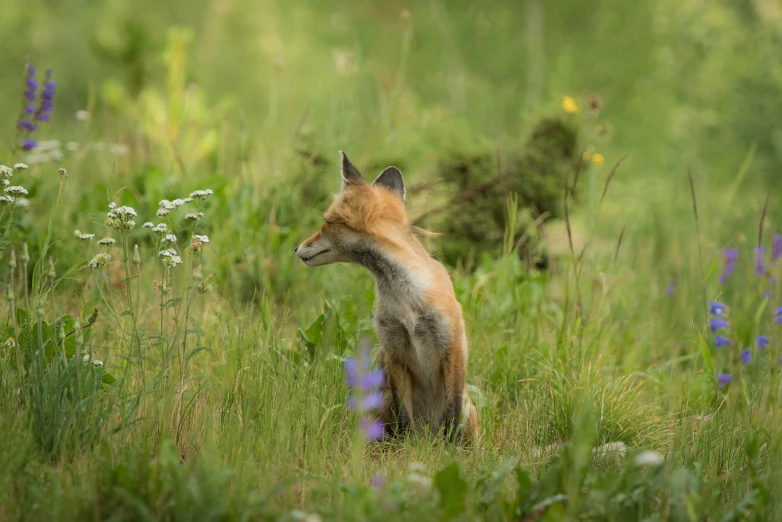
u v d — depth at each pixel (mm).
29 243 10883
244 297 11922
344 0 42688
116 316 8000
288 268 12180
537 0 41812
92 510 5809
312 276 12234
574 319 11484
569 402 8766
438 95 38594
